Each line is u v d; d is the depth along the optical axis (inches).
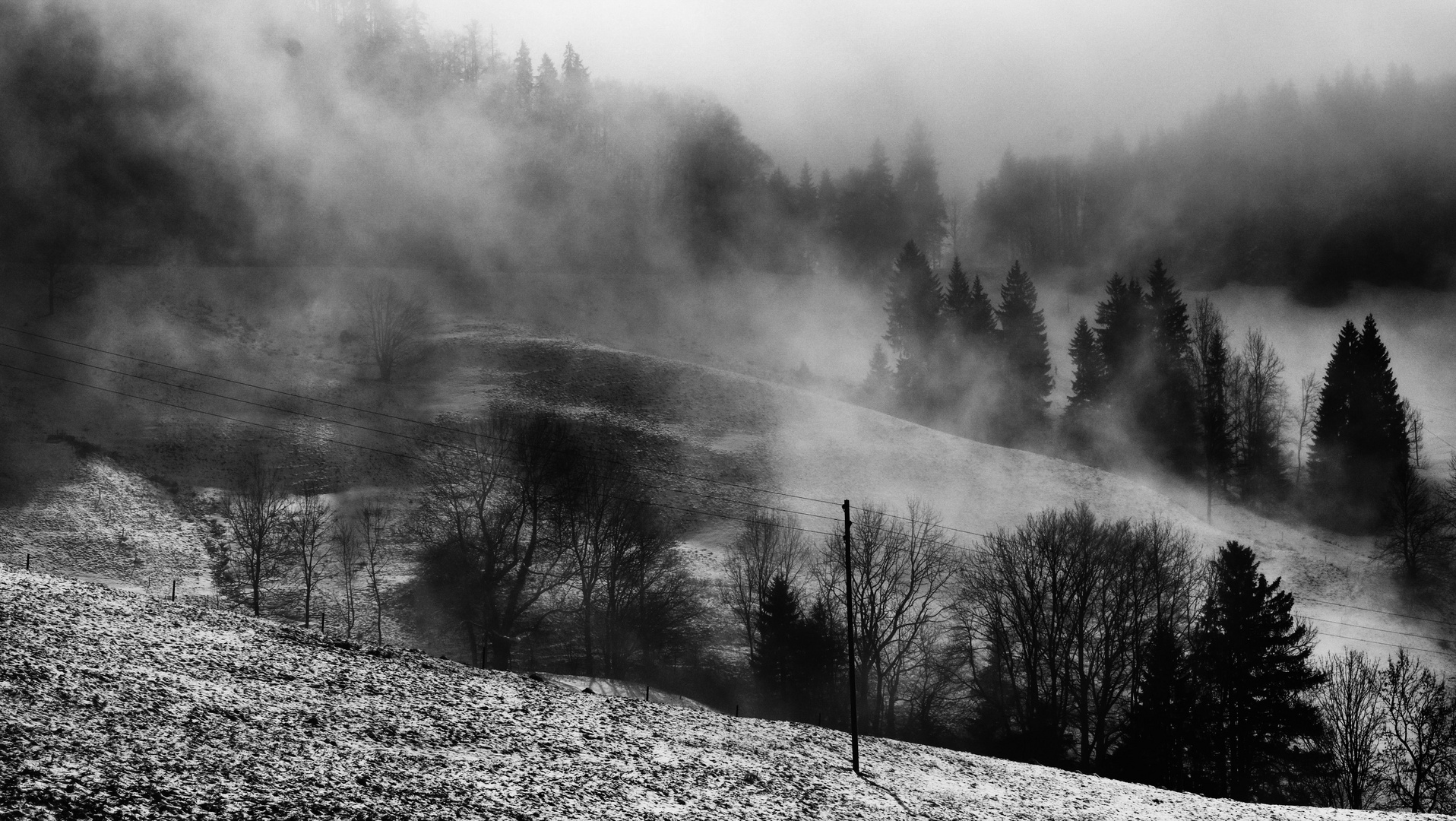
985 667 2509.8
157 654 913.5
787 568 2551.7
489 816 703.7
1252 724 2011.6
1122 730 2123.5
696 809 828.6
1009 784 1226.0
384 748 807.1
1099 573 2551.7
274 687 908.0
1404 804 1919.3
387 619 2396.7
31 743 629.6
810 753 1176.8
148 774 629.3
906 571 2628.0
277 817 614.5
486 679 1179.3
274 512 2546.8
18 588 1038.4
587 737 997.8
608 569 2448.3
